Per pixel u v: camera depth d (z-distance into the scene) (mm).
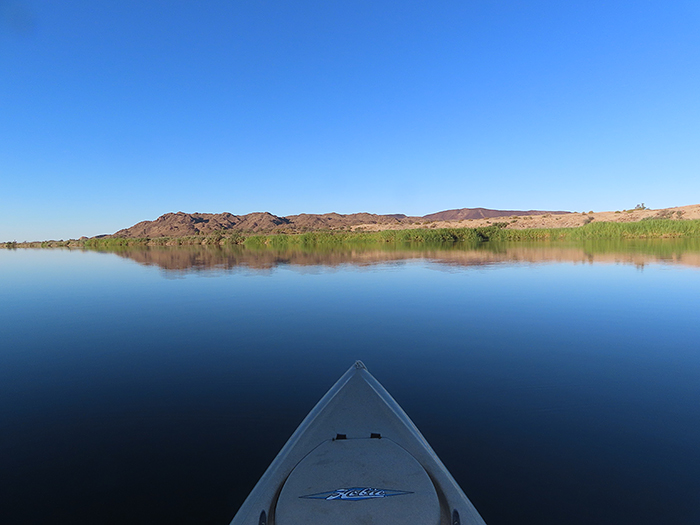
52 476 3760
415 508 2682
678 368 6086
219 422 4695
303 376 6047
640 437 4199
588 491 3389
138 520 3197
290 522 2561
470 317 9375
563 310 9859
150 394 5492
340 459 3246
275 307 10883
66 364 6738
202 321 9562
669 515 3111
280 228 121188
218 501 3400
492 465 3746
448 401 5074
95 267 23203
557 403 4980
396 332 8281
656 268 16609
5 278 18969
